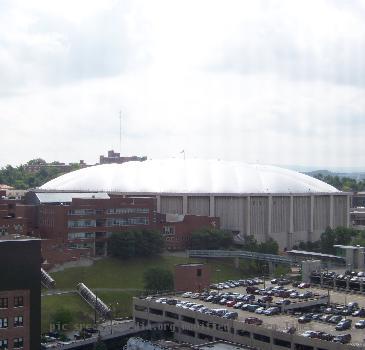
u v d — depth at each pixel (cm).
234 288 19738
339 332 14050
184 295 18288
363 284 19300
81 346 15588
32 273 12569
